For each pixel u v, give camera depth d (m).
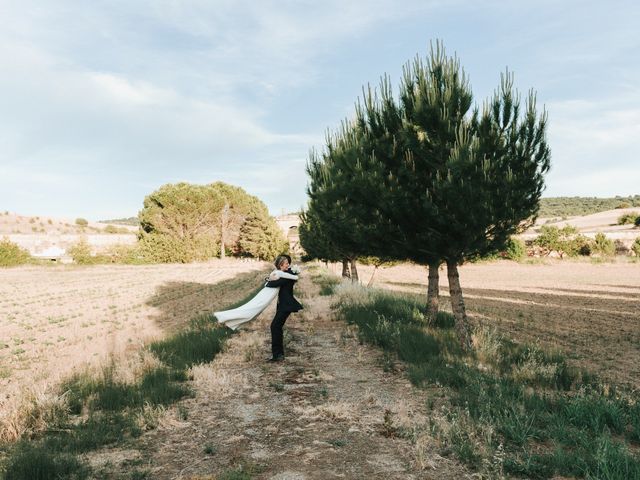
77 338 12.36
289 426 5.02
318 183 20.25
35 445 4.46
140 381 6.73
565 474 3.81
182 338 10.02
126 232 125.62
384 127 9.18
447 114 8.00
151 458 4.20
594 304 21.55
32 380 7.73
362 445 4.46
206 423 5.15
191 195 60.47
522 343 10.25
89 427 4.93
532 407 5.63
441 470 3.90
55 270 47.59
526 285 34.53
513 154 8.16
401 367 7.84
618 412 5.34
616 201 196.00
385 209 8.71
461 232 8.26
